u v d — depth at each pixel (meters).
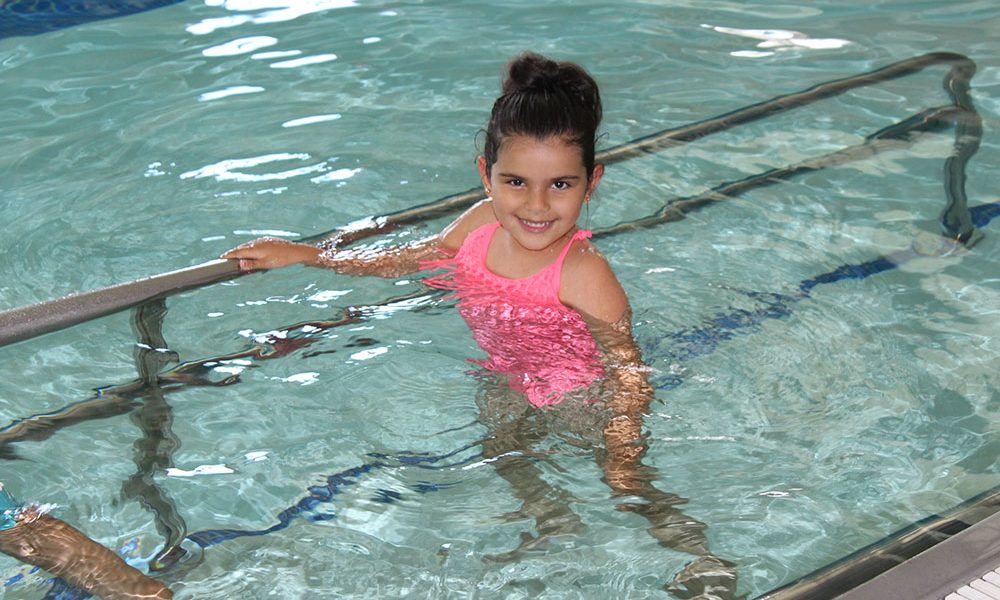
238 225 2.66
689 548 1.67
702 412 1.96
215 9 4.25
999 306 2.32
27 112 3.37
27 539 1.70
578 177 1.90
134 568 1.65
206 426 1.97
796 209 2.71
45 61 3.78
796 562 1.64
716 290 2.34
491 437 1.92
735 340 2.17
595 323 2.06
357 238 2.41
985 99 3.38
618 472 1.83
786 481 1.81
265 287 2.39
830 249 2.53
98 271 2.47
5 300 2.36
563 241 2.08
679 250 2.50
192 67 3.70
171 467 1.87
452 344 2.16
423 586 1.61
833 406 1.99
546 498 1.78
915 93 3.42
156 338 2.17
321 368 2.11
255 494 1.80
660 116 3.27
